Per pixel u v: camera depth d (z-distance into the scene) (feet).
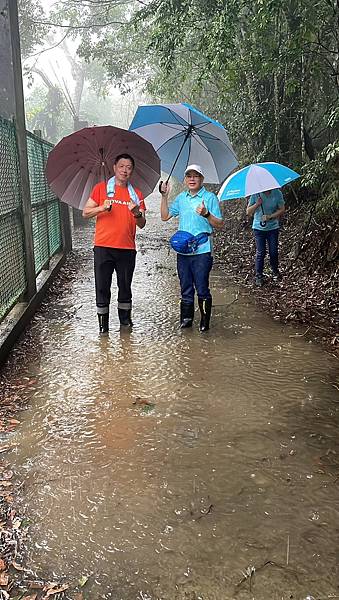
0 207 17.17
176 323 20.43
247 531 9.01
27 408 13.44
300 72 33.14
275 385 14.74
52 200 30.40
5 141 18.21
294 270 27.76
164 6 30.86
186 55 46.80
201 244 18.84
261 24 26.63
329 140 35.60
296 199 37.70
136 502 9.77
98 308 19.06
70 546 8.68
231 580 7.98
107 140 18.58
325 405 13.56
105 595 7.72
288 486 10.24
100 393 14.30
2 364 15.98
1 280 17.13
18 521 9.27
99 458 11.19
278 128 37.24
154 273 29.99
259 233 25.89
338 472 10.71
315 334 19.01
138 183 20.49
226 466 10.91
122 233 18.70
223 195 22.07
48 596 7.70
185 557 8.44
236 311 22.09
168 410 13.33
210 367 16.03
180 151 20.29
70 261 33.83
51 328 19.79
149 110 19.99
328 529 9.06
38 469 10.81
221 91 40.98
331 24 27.91
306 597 7.69
